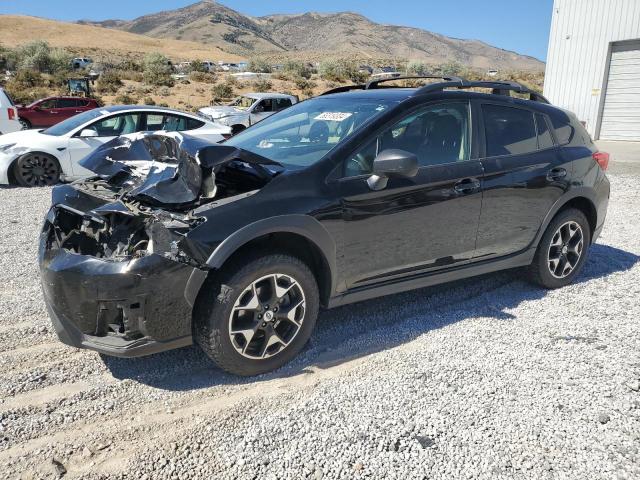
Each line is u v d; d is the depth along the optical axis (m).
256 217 3.34
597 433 2.98
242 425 3.05
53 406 3.21
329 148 3.93
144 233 3.27
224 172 3.75
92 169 4.04
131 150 4.14
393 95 4.37
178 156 3.49
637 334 4.19
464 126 4.40
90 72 56.69
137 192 3.34
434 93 4.31
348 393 3.36
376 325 4.34
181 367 3.69
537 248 4.95
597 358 3.80
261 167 3.65
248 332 3.42
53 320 3.39
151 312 3.13
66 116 24.11
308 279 3.61
